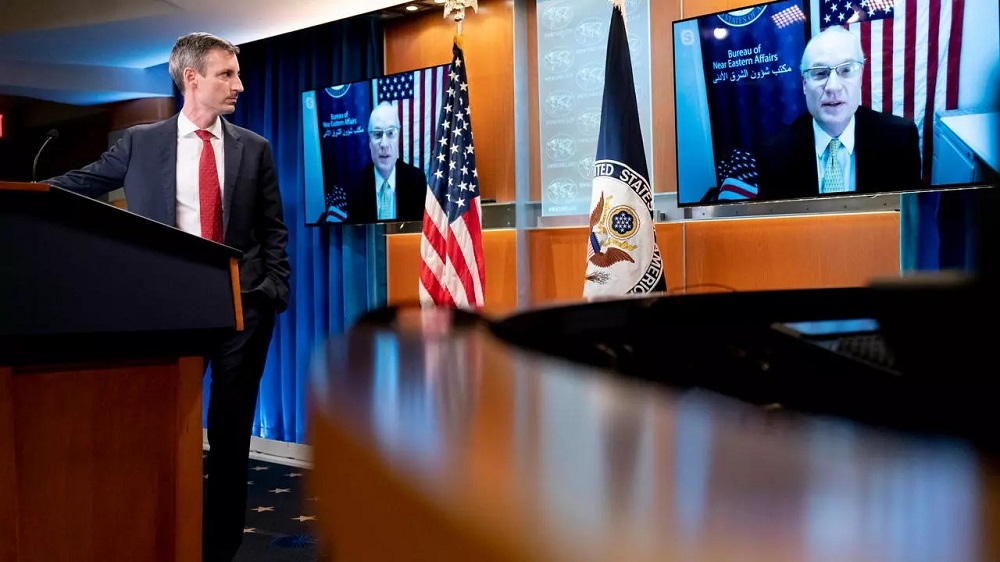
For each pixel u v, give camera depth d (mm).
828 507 139
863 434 196
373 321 608
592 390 264
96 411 1769
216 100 2645
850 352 575
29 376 1689
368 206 4336
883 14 2982
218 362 2553
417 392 269
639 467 167
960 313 480
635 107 3371
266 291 2635
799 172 3203
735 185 3344
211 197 2648
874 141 3039
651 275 3307
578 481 158
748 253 3496
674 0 3590
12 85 5574
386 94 4242
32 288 1593
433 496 156
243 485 2592
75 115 6387
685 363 726
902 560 115
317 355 426
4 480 1622
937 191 2975
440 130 3869
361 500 189
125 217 1682
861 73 3043
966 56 2832
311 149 4527
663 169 3646
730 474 160
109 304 1670
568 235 3926
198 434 1885
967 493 145
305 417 283
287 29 4742
